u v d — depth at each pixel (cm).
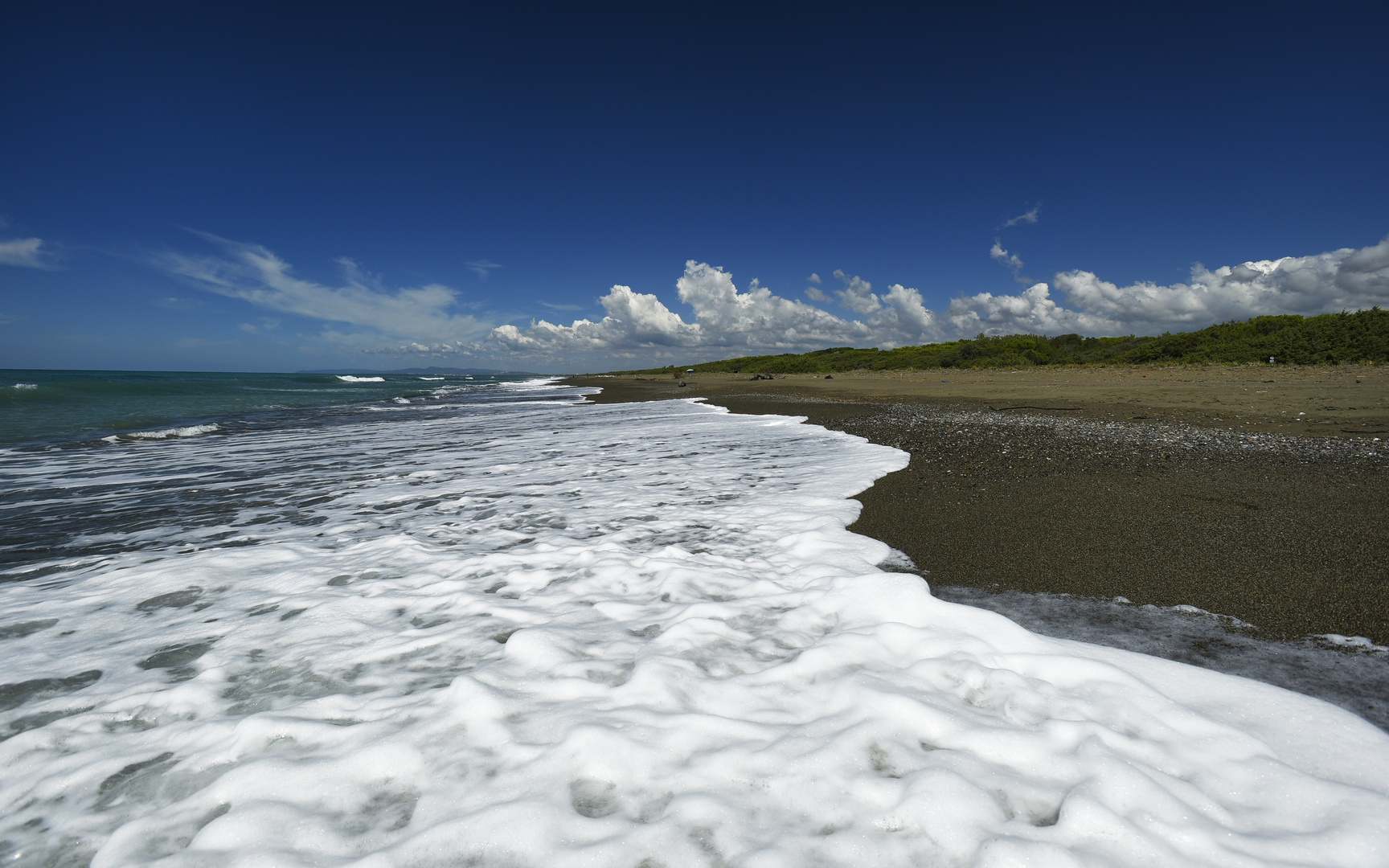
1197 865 148
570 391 3362
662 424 1335
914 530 446
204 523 506
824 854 154
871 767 187
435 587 356
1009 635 272
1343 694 225
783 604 323
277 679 251
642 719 212
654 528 479
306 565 396
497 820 167
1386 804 163
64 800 181
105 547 440
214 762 197
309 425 1354
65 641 288
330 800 177
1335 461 648
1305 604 296
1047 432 930
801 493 581
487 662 264
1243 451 718
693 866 152
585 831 164
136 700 235
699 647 271
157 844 163
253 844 161
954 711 215
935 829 161
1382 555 353
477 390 3647
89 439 1051
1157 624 285
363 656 271
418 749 199
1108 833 156
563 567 388
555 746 199
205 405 1872
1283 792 171
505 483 669
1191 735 198
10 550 431
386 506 563
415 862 154
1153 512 461
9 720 221
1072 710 214
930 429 1017
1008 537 420
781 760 190
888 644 271
